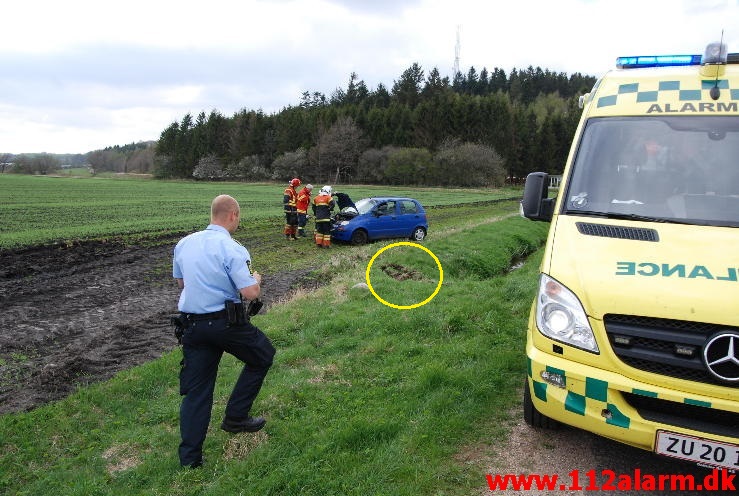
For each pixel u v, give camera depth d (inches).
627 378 126.7
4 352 274.5
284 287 434.3
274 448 157.2
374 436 159.0
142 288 430.0
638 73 196.4
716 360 119.4
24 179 3034.0
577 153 180.4
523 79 5418.3
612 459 151.5
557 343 136.1
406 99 4087.1
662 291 127.0
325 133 3442.4
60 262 535.5
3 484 151.9
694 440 120.8
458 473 143.4
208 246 153.3
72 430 183.6
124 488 145.6
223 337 150.7
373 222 690.2
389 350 234.7
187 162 3981.3
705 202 157.2
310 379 206.5
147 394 212.7
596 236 150.2
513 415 176.4
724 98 176.4
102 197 1658.5
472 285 365.1
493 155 2992.1
